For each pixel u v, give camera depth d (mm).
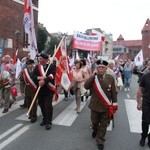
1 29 21047
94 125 6746
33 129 7508
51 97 7617
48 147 6242
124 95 15109
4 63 10672
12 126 7699
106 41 89875
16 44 22766
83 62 9797
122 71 18562
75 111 10031
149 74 6395
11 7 22078
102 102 6312
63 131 7469
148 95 6359
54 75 7656
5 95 9250
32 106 7777
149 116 6426
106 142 6828
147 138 7191
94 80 6352
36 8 25703
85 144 6547
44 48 45812
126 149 6414
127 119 9211
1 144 6312
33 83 8133
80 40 15359
